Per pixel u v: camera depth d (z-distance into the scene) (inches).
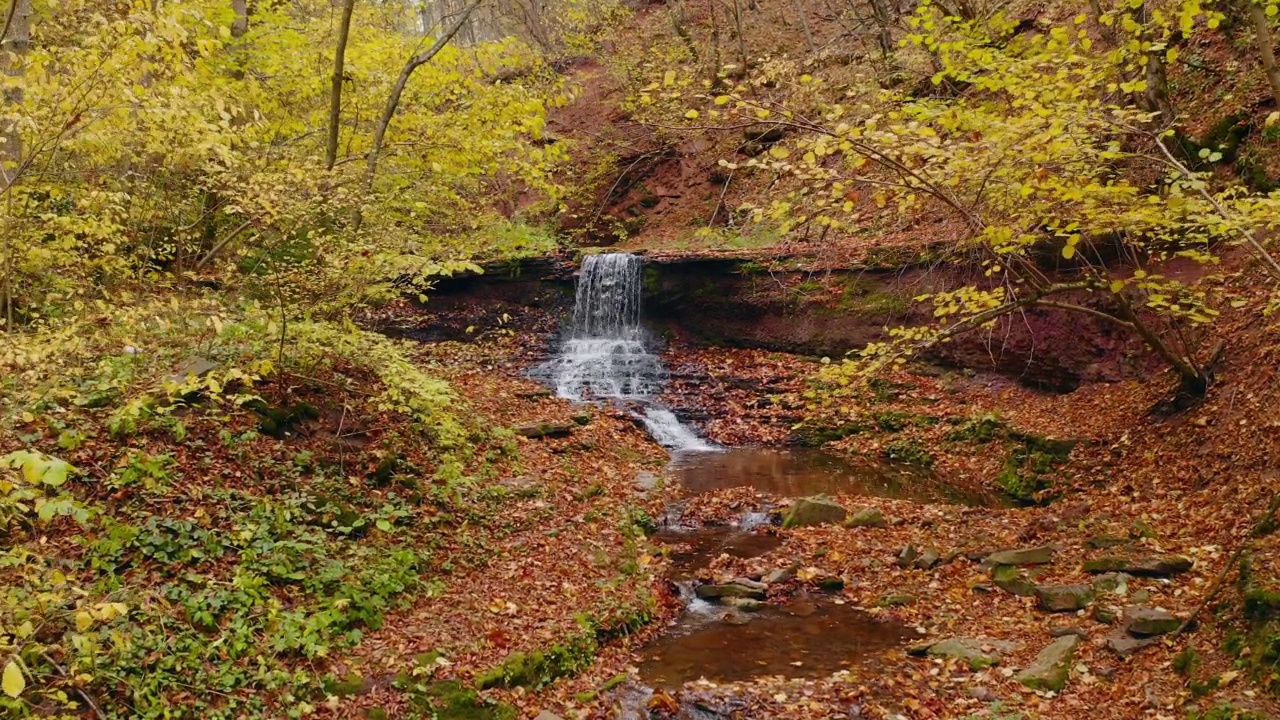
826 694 234.4
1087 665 234.2
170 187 355.3
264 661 208.1
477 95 443.5
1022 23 573.6
